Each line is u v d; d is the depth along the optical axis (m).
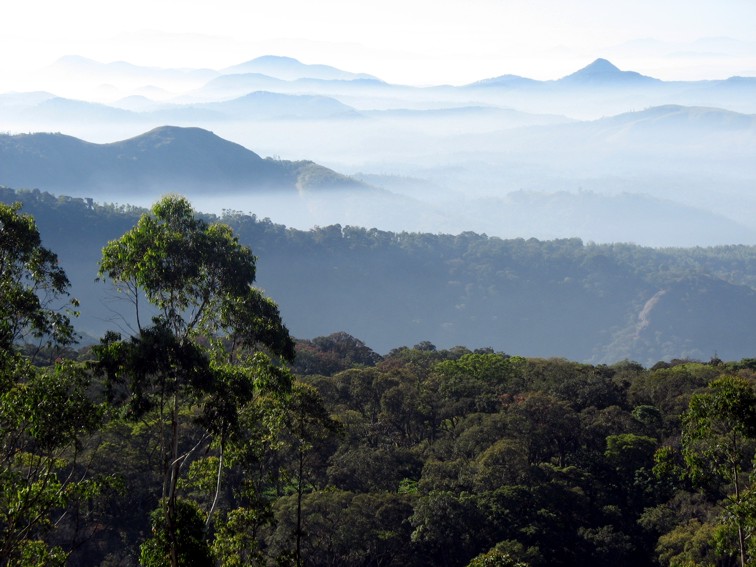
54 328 28.17
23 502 24.23
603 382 82.50
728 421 29.91
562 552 54.03
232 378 28.25
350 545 49.19
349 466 60.09
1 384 25.12
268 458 53.12
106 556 48.97
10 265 27.41
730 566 49.50
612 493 64.12
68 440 24.97
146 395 27.50
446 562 52.62
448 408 76.06
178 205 29.16
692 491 61.00
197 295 29.25
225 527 31.77
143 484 53.00
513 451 61.06
